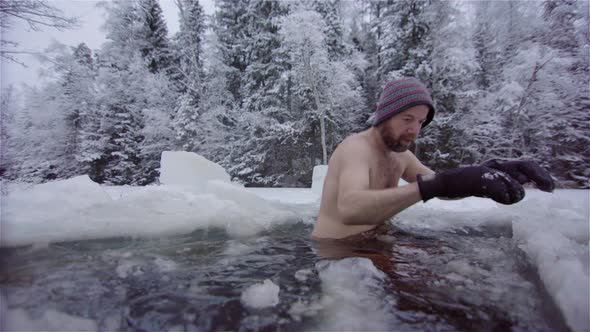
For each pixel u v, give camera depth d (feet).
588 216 5.10
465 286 2.74
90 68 51.34
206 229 5.68
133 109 47.65
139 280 2.89
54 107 47.09
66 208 5.82
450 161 35.04
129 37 50.34
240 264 3.45
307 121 39.24
